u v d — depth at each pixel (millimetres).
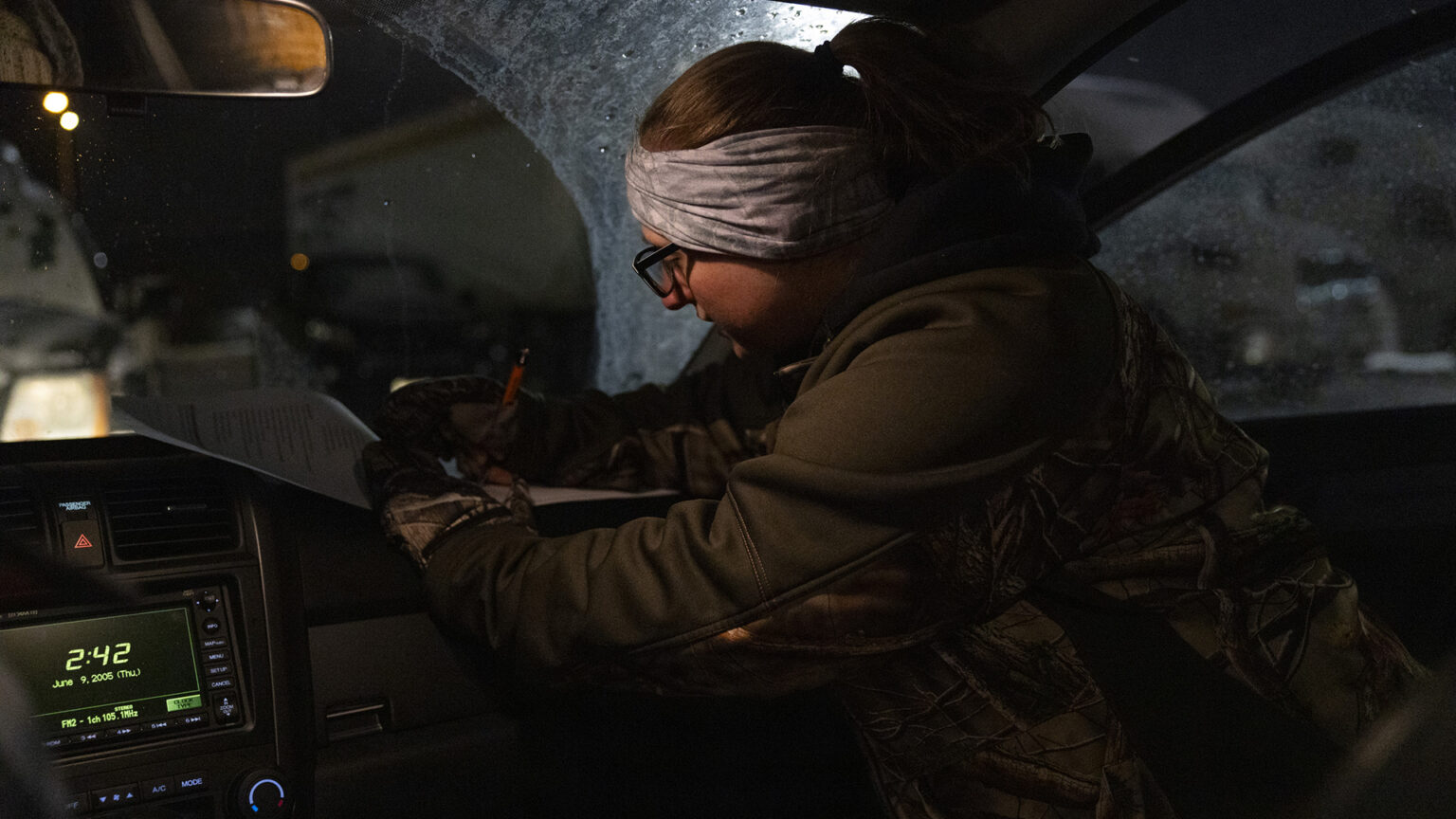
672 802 1163
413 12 1215
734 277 813
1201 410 829
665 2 1233
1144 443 777
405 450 1063
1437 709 439
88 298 1348
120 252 1369
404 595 1043
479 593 825
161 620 931
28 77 959
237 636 958
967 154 770
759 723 1184
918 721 848
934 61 818
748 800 1199
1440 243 2102
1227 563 808
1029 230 769
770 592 703
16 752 414
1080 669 805
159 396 1067
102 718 887
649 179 811
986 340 699
